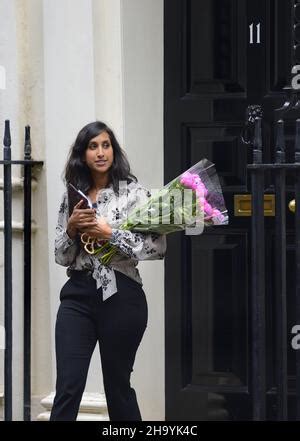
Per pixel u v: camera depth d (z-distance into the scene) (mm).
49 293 14625
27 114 14688
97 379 14227
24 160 13523
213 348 15141
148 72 14891
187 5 15055
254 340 11617
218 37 14984
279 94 14797
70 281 12352
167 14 15102
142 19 14695
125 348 12211
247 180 14984
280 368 11602
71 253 12312
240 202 15008
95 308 12133
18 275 14617
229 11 14938
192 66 15078
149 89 14922
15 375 14664
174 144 15195
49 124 14430
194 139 15164
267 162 14875
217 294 15117
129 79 14375
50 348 14695
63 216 12586
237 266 15055
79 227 11984
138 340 12289
